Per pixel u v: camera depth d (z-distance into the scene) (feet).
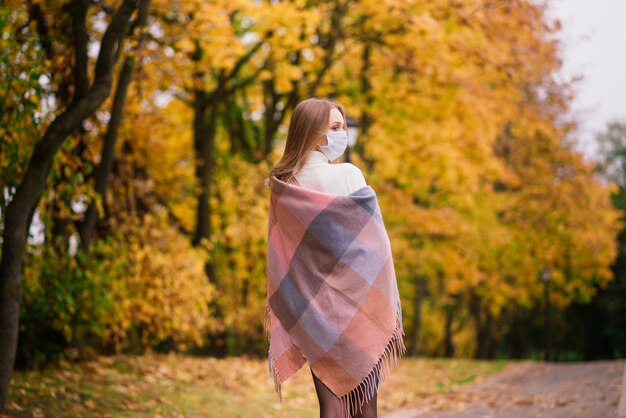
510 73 41.86
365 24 44.86
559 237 86.53
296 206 9.32
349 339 9.05
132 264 36.06
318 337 9.12
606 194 86.99
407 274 80.89
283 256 9.55
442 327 118.11
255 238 50.70
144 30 29.53
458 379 42.39
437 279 100.68
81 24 22.13
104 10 33.99
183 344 43.93
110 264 33.65
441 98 49.11
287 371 9.37
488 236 81.66
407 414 27.07
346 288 9.14
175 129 53.98
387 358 9.23
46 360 29.04
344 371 9.05
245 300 52.75
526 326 132.67
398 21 43.52
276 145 69.97
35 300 28.25
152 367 31.40
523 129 55.72
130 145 41.19
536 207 83.10
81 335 32.76
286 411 26.30
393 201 64.49
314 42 49.62
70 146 25.22
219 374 32.76
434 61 44.91
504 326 130.62
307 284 9.28
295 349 9.39
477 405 28.89
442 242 73.61
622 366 43.86
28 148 23.07
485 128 51.55
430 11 40.65
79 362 30.63
